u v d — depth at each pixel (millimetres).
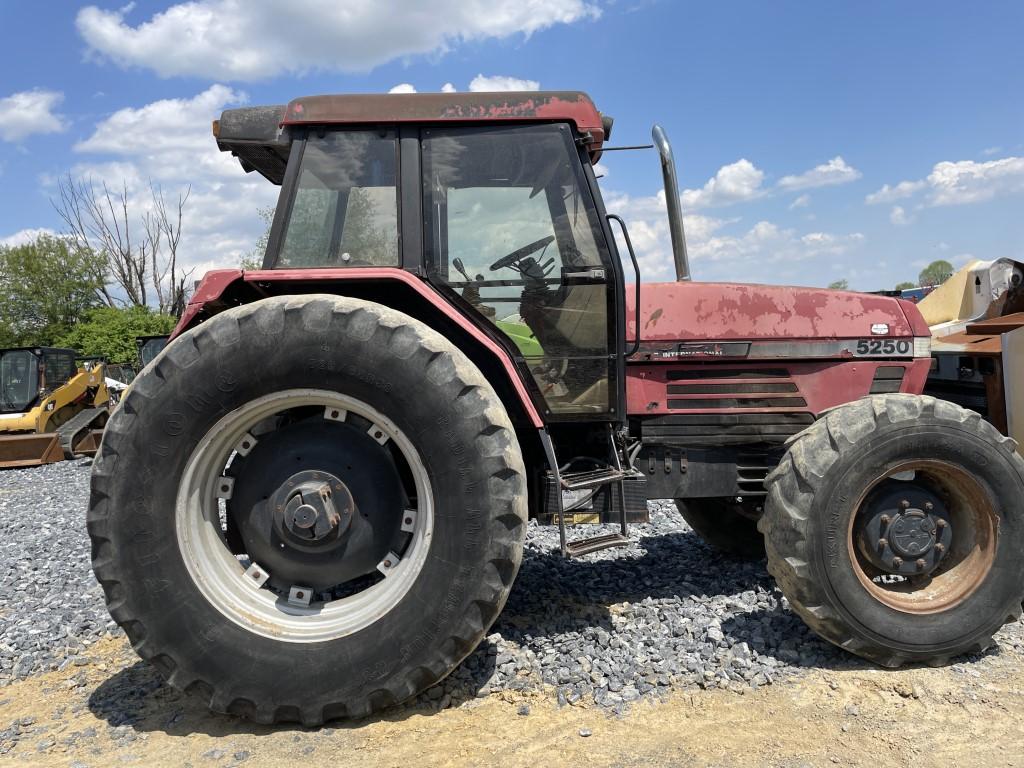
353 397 2527
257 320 2510
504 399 2969
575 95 3018
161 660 2469
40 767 2303
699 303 3408
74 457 11703
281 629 2508
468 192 2980
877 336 3471
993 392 4039
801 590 2756
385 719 2514
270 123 3041
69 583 4438
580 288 3014
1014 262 4844
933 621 2762
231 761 2295
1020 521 2807
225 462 2678
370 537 2631
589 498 2969
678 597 3500
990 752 2227
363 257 2914
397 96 2932
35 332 39531
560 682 2697
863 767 2166
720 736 2344
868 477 2775
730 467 3441
